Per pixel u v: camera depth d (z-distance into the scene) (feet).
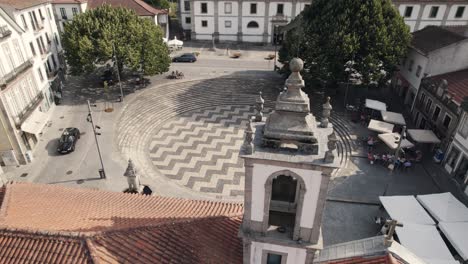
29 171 105.81
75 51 143.33
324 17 141.08
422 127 133.39
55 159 110.93
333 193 99.76
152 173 108.27
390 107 150.20
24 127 110.63
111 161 110.22
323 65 137.59
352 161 114.62
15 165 108.78
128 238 43.42
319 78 142.00
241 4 223.10
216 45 229.25
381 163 113.70
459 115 105.70
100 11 151.23
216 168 112.27
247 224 45.57
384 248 49.08
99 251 40.37
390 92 164.04
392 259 47.52
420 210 81.92
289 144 39.60
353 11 137.08
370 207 95.09
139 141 124.77
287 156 38.34
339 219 90.63
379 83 146.92
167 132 132.16
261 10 224.33
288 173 39.63
